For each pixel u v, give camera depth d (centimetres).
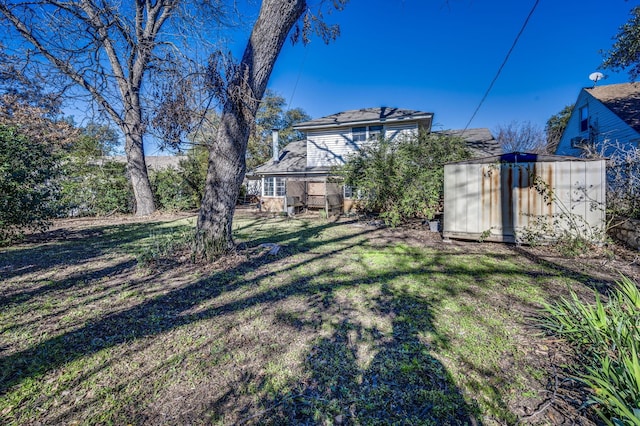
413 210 878
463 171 668
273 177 1603
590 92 1352
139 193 1320
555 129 2397
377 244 667
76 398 188
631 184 601
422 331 271
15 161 671
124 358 232
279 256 555
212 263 496
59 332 273
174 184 1484
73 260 537
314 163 1517
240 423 170
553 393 189
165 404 184
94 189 1302
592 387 173
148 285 400
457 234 678
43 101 725
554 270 448
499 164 635
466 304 329
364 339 260
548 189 596
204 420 171
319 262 513
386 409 179
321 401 186
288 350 244
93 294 369
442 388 196
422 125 1416
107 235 808
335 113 1628
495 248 609
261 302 343
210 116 592
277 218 1215
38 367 219
